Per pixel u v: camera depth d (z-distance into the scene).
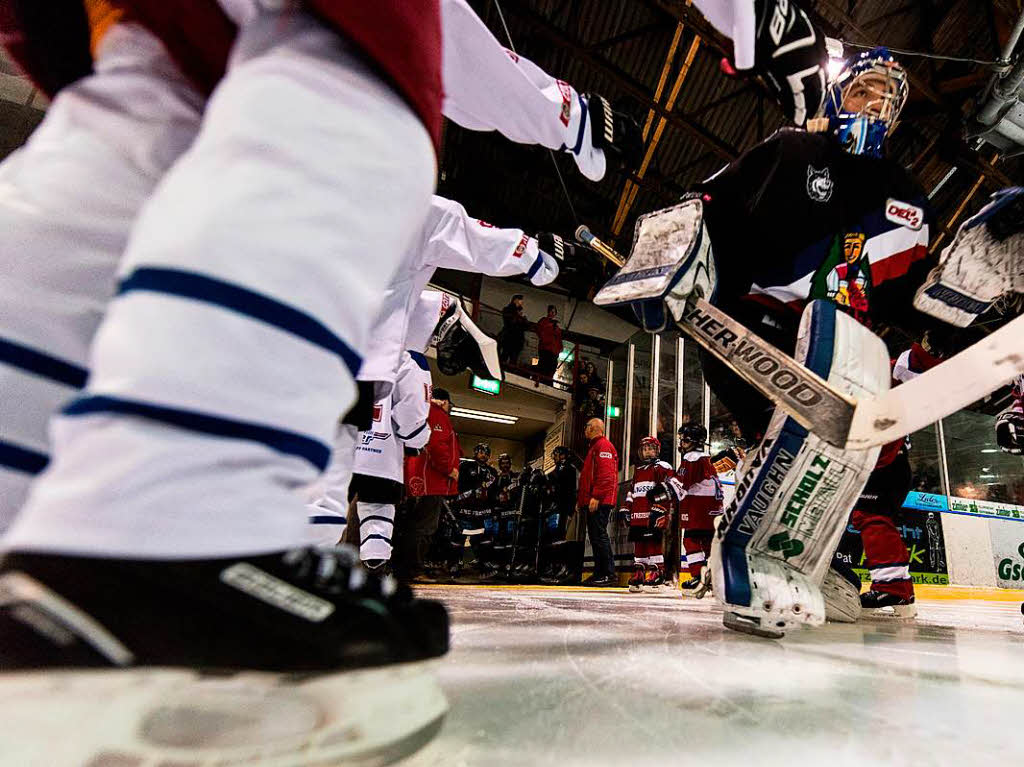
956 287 1.74
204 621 0.39
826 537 1.48
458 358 3.02
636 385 13.02
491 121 1.46
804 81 1.27
